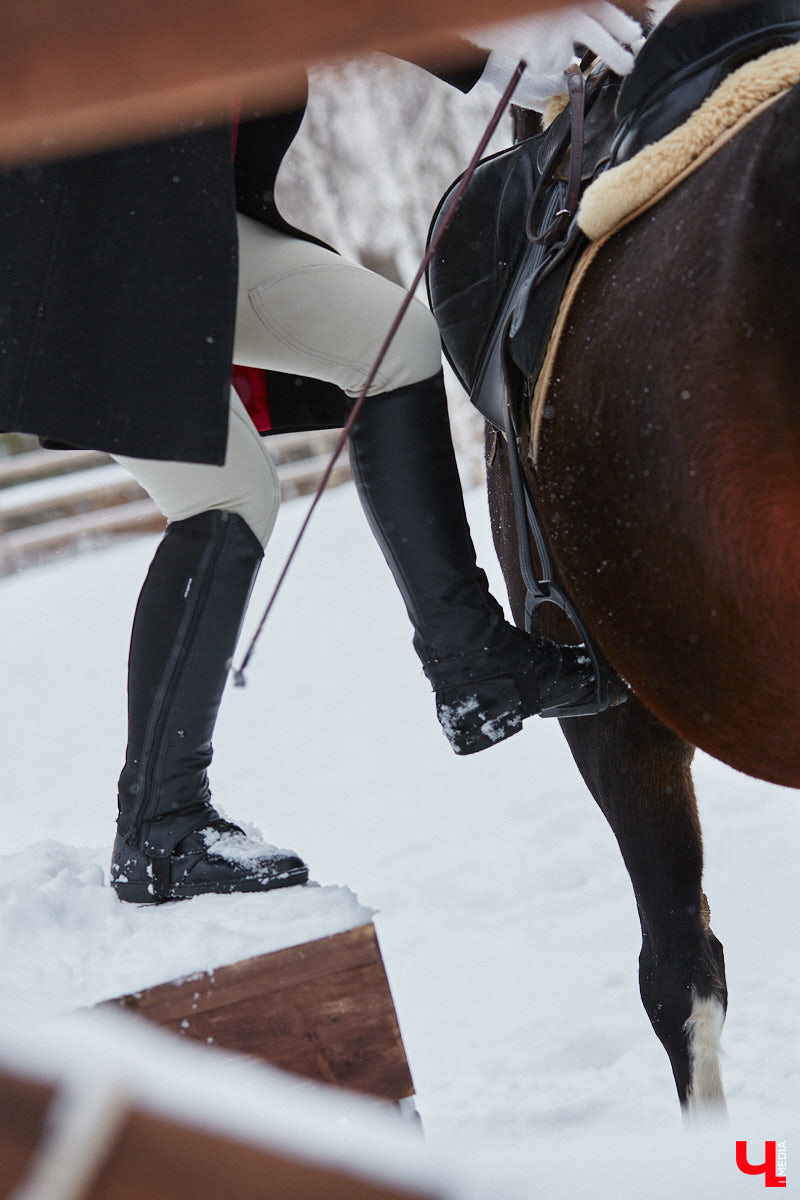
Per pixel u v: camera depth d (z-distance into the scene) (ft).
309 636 49.37
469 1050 16.62
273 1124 1.91
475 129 69.51
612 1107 14.43
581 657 11.27
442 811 26.78
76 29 2.17
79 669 51.03
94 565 72.95
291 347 11.22
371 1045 8.80
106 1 2.16
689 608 9.05
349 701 38.50
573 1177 2.00
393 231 71.31
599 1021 16.78
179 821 10.88
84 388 8.95
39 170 8.93
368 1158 1.93
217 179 9.20
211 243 9.12
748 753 9.40
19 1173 1.83
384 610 52.13
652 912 11.75
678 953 11.52
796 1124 2.80
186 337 9.02
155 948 9.04
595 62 12.18
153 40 2.19
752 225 8.27
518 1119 14.42
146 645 10.80
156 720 10.82
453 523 11.36
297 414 12.66
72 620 60.80
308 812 28.02
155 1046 2.01
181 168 9.09
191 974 8.55
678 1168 2.04
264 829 27.12
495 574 39.78
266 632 51.19
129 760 11.05
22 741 40.16
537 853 23.38
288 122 10.79
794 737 9.05
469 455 67.36
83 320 8.96
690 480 8.68
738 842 22.48
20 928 9.76
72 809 30.89
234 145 10.91
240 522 10.73
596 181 9.84
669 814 11.61
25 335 8.93
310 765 32.04
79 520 78.84
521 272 11.48
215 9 2.17
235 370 12.48
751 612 8.65
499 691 11.07
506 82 12.07
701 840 11.76
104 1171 1.84
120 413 8.95
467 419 67.72
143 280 8.98
